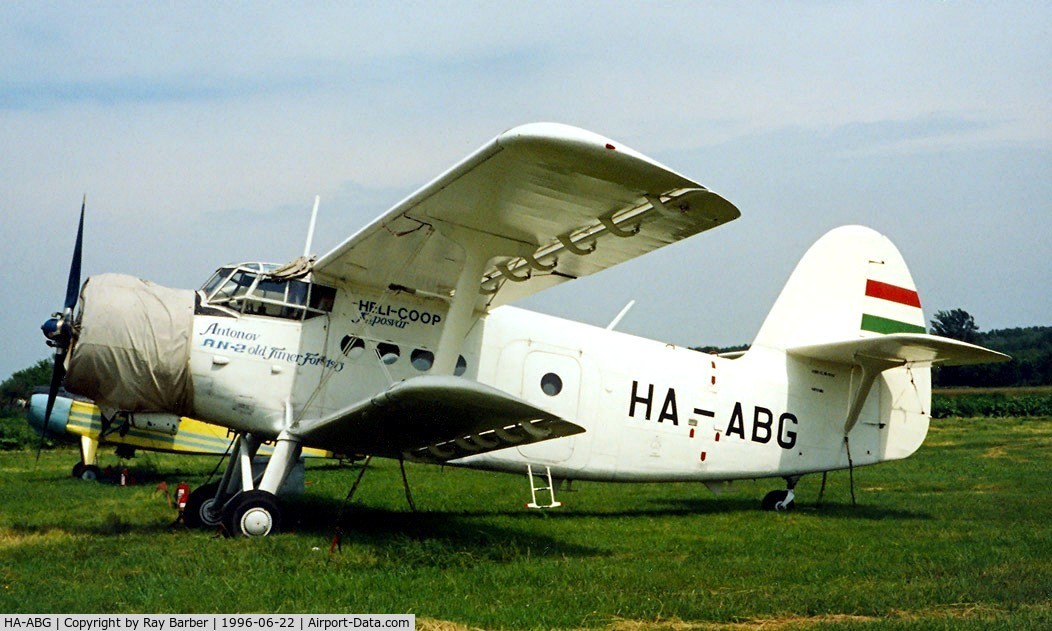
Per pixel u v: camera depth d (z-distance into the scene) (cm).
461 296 876
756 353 1243
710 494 1445
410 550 734
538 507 1079
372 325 963
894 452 1294
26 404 1727
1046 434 3081
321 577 632
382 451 920
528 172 714
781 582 693
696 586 668
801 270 1289
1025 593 645
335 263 920
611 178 696
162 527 937
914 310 1337
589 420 1098
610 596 614
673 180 690
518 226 836
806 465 1245
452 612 557
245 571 650
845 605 606
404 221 841
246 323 909
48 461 2353
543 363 1073
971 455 2273
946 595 636
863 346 1187
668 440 1152
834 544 892
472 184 755
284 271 936
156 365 864
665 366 1160
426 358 989
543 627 538
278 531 844
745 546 878
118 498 1235
